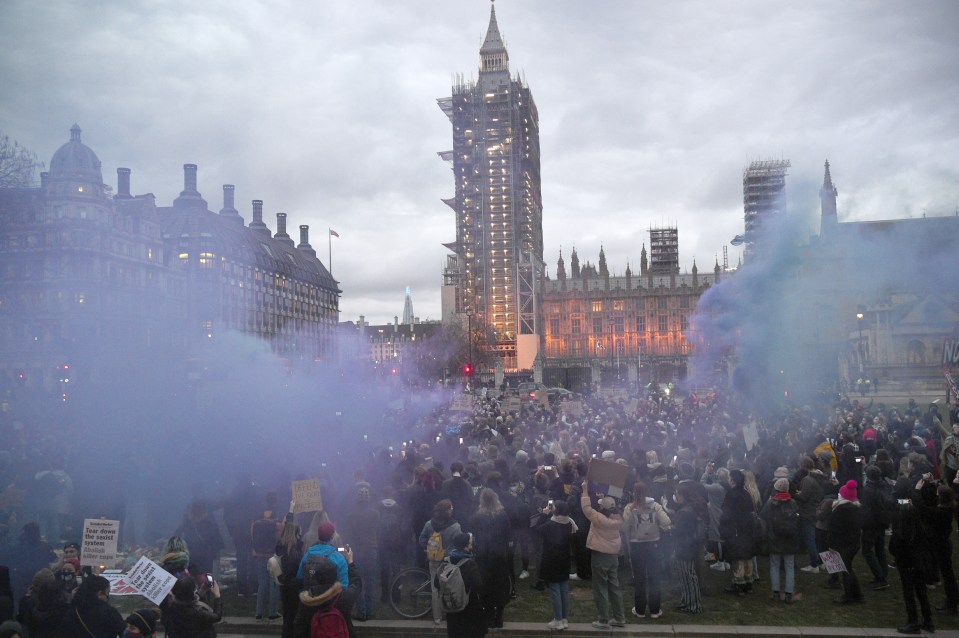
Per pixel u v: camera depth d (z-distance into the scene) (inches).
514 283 5880.9
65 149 3243.1
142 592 315.3
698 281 6796.3
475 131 5949.8
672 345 6412.4
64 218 3161.9
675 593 486.0
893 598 470.0
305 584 297.6
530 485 577.3
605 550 421.1
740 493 477.7
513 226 5905.5
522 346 5570.9
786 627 418.9
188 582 305.9
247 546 508.7
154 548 557.6
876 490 488.7
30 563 400.8
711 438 860.0
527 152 6348.4
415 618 454.0
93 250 3233.3
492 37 6520.7
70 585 328.5
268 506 459.8
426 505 494.6
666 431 994.7
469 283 5910.4
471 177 6008.9
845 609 450.6
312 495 426.0
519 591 507.5
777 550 463.2
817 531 535.2
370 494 462.6
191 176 4547.2
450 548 378.9
